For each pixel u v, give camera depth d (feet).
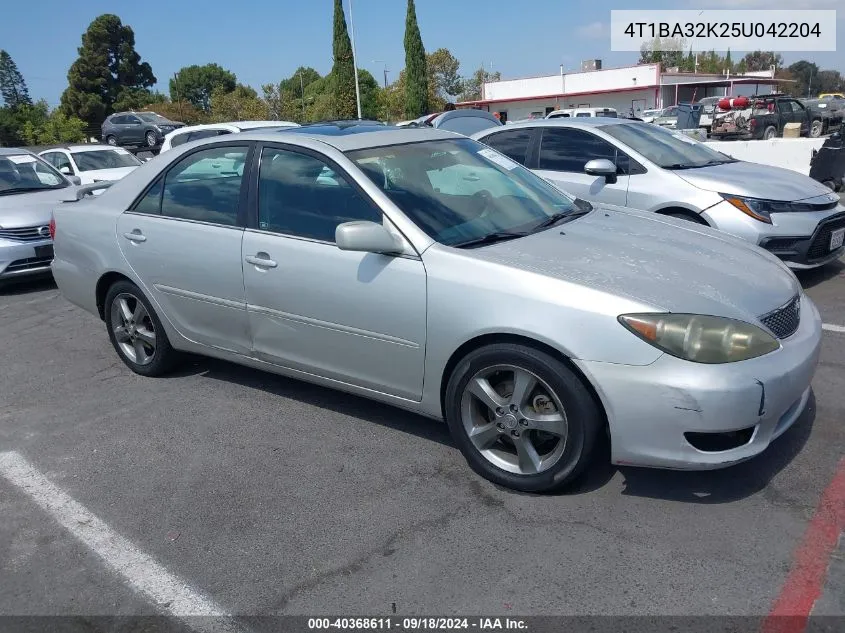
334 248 12.00
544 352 10.05
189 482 11.77
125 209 15.49
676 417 9.37
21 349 19.25
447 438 12.75
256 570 9.45
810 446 11.55
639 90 156.46
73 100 216.54
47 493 11.69
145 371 16.30
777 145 42.50
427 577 9.07
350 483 11.41
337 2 124.47
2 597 9.25
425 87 138.10
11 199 27.22
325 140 12.96
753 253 12.23
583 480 10.97
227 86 299.99
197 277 14.06
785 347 10.02
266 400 14.83
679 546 9.32
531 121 25.05
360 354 12.01
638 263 10.82
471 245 11.27
